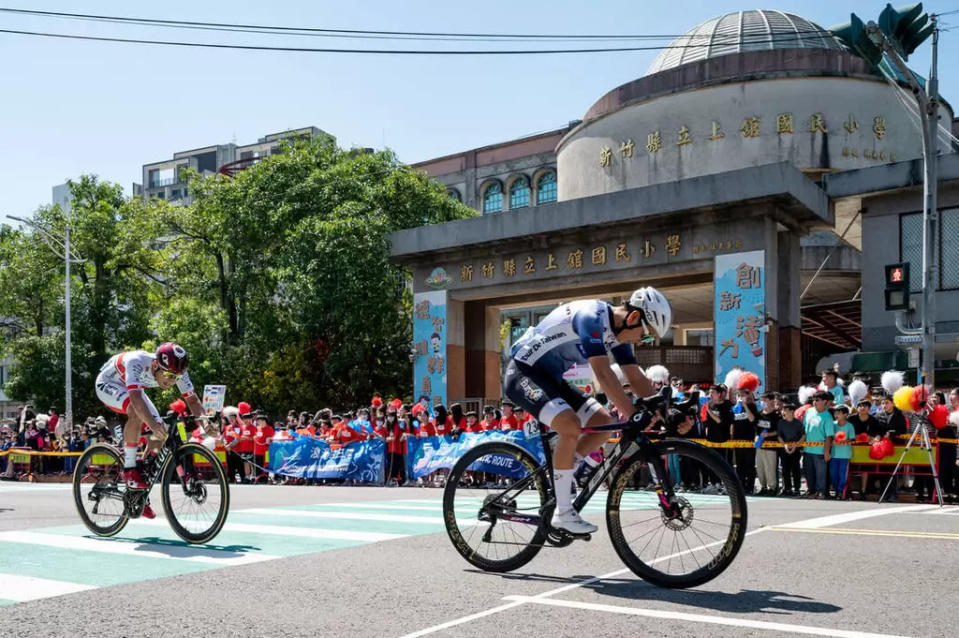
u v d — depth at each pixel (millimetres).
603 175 29391
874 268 20422
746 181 19125
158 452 6453
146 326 39219
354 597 4172
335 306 27062
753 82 26469
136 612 3895
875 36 12422
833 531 6602
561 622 3617
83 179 40469
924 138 14547
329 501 10211
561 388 4754
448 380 24891
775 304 19484
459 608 3908
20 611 3928
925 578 4590
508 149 51594
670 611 3797
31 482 19766
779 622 3582
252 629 3580
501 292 24281
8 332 43719
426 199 30031
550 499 4723
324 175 29641
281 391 30578
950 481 11617
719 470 4281
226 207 31953
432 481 15820
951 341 19047
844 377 20000
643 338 4637
